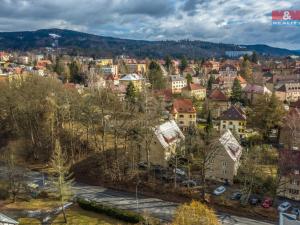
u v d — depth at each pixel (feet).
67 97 302.45
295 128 269.44
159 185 223.51
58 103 301.63
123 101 338.54
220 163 227.40
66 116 305.53
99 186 233.35
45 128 301.22
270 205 195.00
